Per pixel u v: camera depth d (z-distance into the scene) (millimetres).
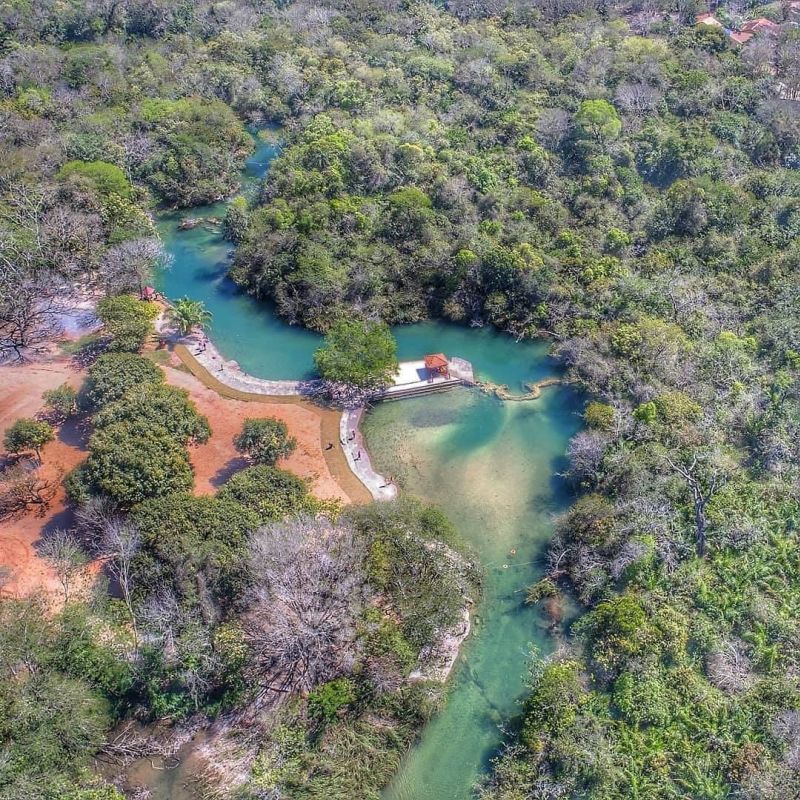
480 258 72312
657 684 39219
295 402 62406
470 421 61094
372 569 43688
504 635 44719
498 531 51531
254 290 76188
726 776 35656
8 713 35000
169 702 39406
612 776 35438
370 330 64125
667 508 48656
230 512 45281
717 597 43562
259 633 41656
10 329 69812
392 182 84875
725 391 58375
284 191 83938
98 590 44188
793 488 49656
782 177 83375
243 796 35375
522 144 88375
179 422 54500
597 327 66812
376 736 38500
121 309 66250
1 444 56094
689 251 74812
